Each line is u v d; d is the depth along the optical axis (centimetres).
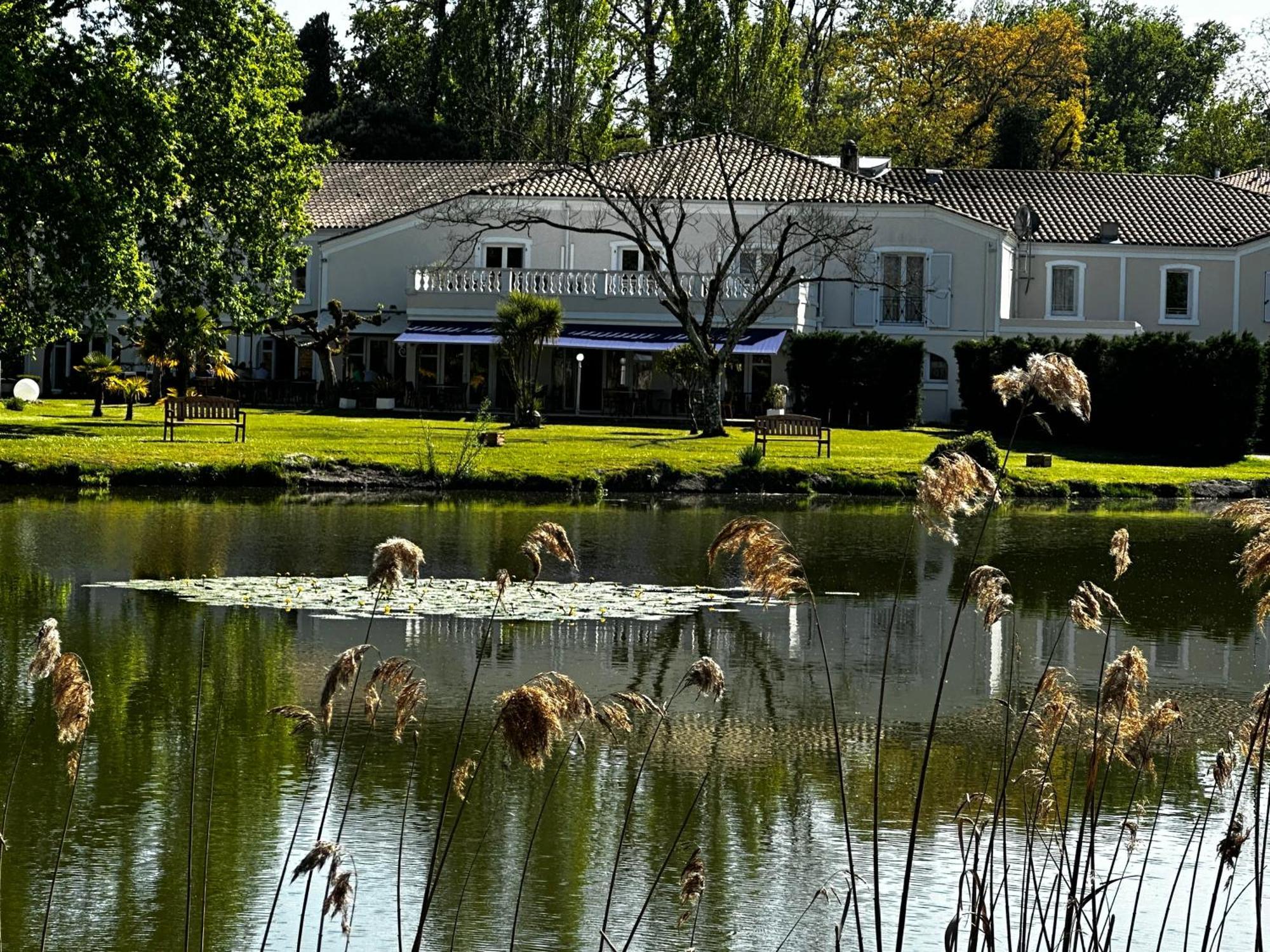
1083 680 1518
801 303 5172
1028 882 856
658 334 5194
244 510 2798
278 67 4256
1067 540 2655
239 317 4116
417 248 5619
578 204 5456
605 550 2406
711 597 1994
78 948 840
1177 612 1930
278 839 1009
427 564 2200
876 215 5325
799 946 856
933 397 5322
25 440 3397
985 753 1249
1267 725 732
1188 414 4275
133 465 3183
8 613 1733
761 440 3859
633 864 987
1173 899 932
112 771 1145
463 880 952
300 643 1609
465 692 1412
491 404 5269
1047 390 635
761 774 1184
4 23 3638
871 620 1844
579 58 6681
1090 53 8650
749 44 6706
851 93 7700
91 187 3538
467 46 6738
